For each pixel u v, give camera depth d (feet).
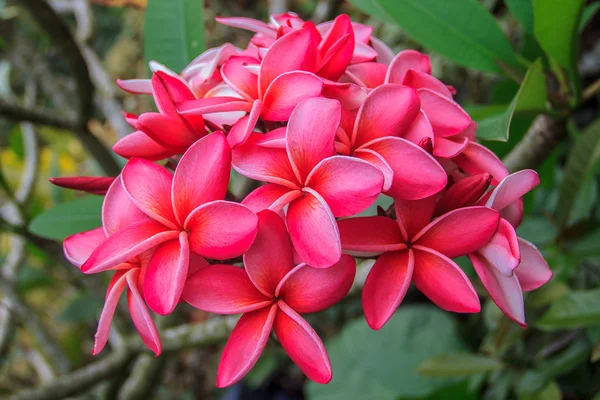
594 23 2.77
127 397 2.25
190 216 1.16
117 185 1.26
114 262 1.13
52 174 2.86
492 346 1.97
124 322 2.19
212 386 3.94
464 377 2.33
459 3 1.66
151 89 1.35
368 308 1.18
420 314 2.84
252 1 3.49
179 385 3.94
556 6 1.50
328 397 2.86
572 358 1.89
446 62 2.93
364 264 1.75
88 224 1.83
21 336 3.45
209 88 1.36
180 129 1.27
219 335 1.96
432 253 1.20
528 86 1.45
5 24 3.29
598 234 1.82
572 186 1.77
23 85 3.85
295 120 1.16
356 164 1.13
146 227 1.19
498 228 1.20
